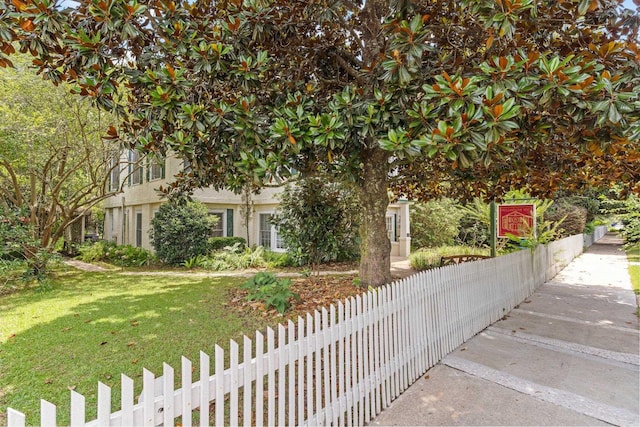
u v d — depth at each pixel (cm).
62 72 413
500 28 330
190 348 438
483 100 317
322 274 962
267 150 439
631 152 464
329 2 440
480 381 369
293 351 254
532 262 796
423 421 300
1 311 610
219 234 1434
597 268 1160
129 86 446
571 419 299
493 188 812
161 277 970
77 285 855
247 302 630
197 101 441
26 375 367
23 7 344
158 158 454
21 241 821
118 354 420
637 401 325
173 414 188
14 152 908
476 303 522
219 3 449
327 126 394
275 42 478
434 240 1599
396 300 358
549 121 412
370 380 314
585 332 518
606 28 391
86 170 1272
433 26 427
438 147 325
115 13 357
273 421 235
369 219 624
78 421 157
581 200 2259
